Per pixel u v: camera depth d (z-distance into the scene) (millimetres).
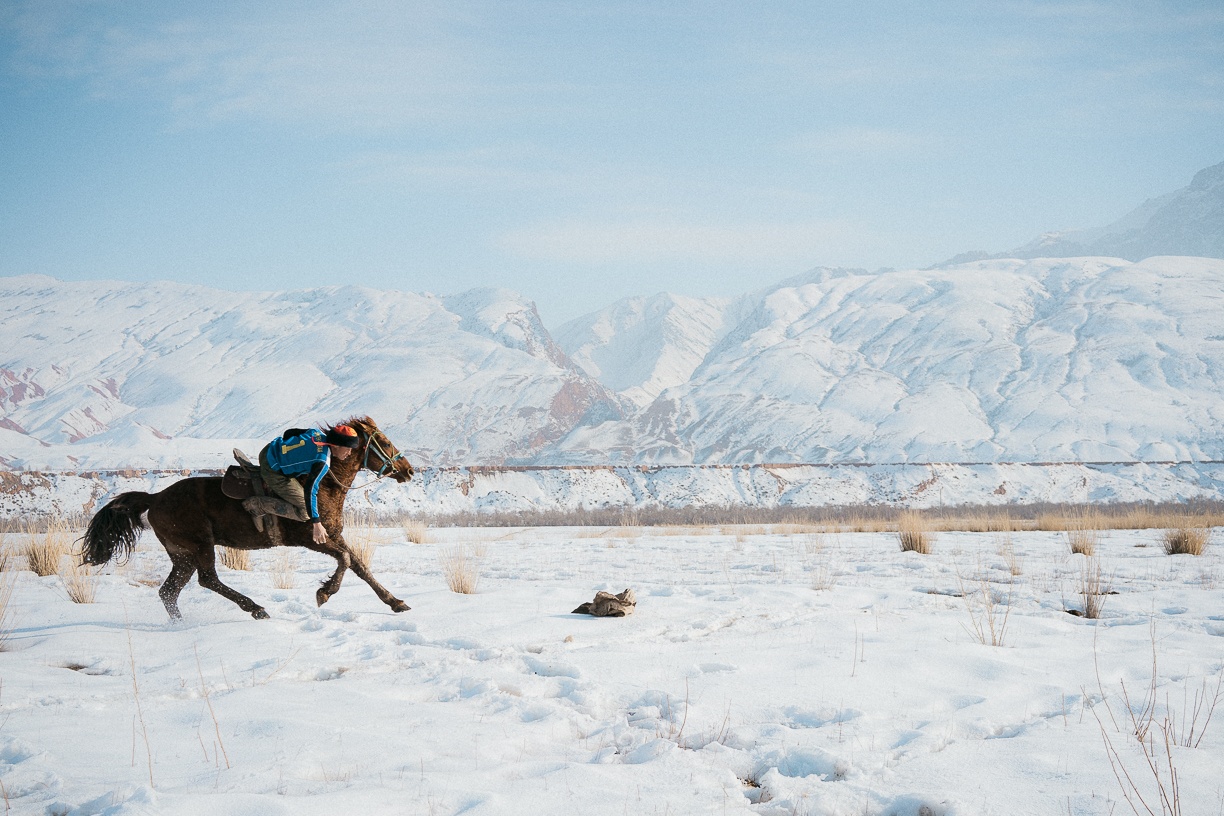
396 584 11656
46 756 4527
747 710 5641
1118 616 9148
